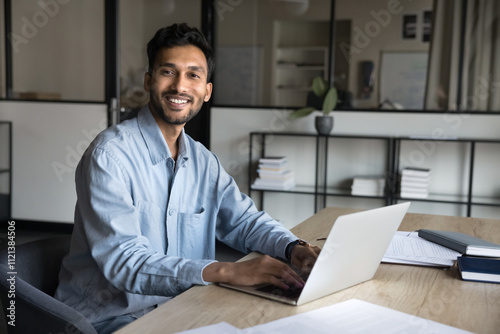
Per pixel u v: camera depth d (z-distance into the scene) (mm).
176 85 1414
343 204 4625
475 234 1729
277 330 908
